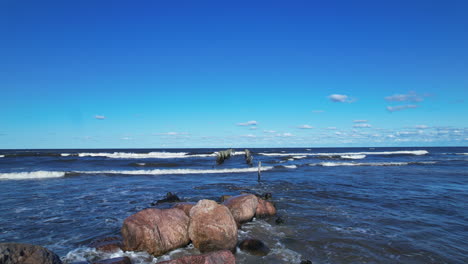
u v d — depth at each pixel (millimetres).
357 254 6617
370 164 34406
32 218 9859
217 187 16891
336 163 34844
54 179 20500
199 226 6723
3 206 11719
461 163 36969
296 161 39750
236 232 6840
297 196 14102
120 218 10000
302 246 7141
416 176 22625
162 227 6727
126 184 18234
